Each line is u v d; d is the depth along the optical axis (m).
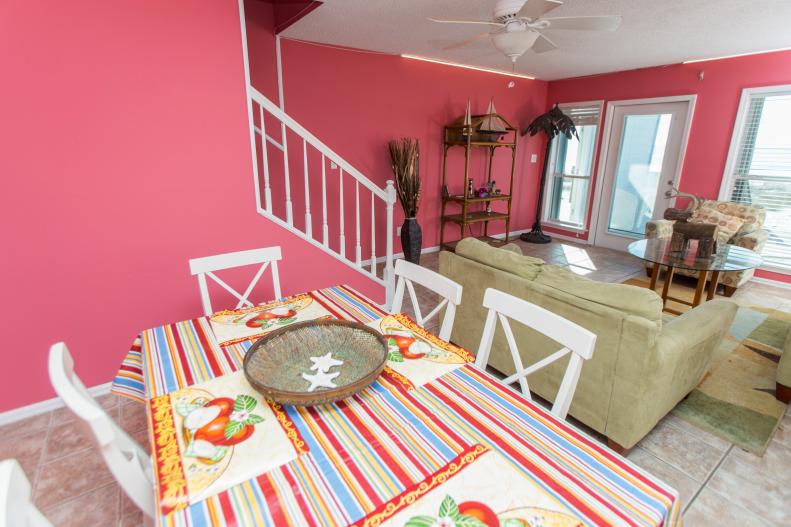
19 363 2.08
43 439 1.97
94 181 2.08
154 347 1.38
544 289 2.03
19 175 1.91
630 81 5.07
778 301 3.79
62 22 1.86
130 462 0.88
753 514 1.60
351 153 4.34
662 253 3.38
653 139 5.00
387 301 3.32
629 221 5.43
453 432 0.97
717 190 4.51
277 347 1.32
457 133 4.92
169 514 0.75
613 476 0.84
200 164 2.35
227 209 2.50
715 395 2.36
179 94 2.21
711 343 2.06
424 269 1.73
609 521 0.74
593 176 5.68
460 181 5.44
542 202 6.22
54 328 2.13
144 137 2.16
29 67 1.84
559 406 1.22
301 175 4.03
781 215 4.12
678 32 3.30
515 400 1.10
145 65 2.09
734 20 2.99
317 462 0.87
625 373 1.75
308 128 3.99
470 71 5.04
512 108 5.69
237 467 0.85
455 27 3.28
